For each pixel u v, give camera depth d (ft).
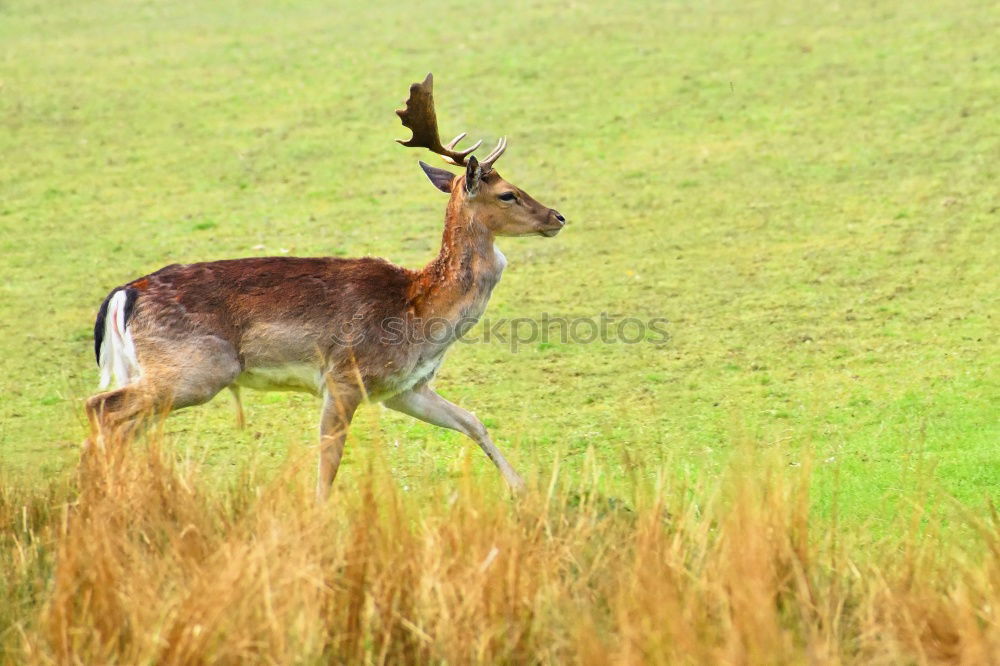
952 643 55.52
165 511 65.21
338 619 57.47
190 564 58.75
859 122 181.47
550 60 219.82
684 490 68.18
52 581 60.75
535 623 56.54
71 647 54.90
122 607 56.29
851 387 101.50
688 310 122.83
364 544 58.95
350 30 250.78
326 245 143.95
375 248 142.51
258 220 154.30
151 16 272.72
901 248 136.46
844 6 244.83
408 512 62.59
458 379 107.86
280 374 81.41
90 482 67.00
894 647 53.93
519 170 169.58
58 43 248.32
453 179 87.20
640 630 53.36
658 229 147.64
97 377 107.86
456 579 57.57
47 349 115.14
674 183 163.12
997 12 230.48
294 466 66.03
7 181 171.01
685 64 213.87
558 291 129.90
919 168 162.09
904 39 219.00
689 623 54.08
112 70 226.58
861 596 60.23
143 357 79.00
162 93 211.41
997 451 85.51
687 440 91.20
